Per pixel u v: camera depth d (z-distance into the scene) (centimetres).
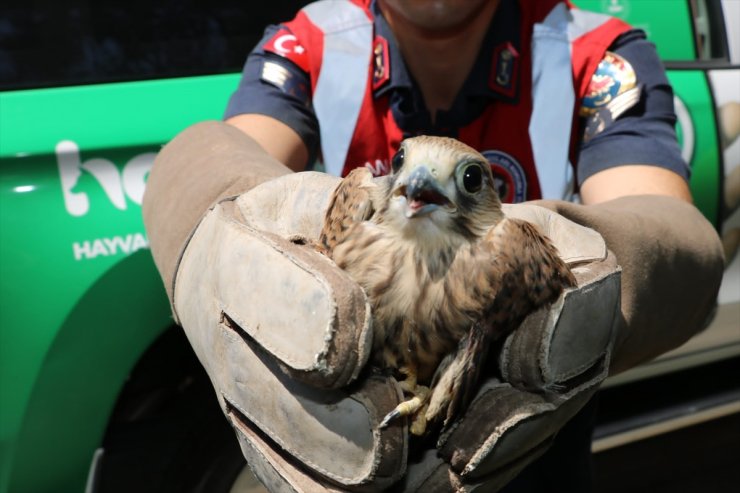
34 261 201
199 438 229
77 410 208
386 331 108
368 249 111
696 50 289
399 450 106
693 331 150
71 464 210
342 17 181
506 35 172
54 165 205
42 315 202
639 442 363
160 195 149
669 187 163
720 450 357
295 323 105
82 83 218
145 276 210
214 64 234
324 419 107
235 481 231
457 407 108
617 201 150
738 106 278
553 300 108
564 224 123
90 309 206
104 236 206
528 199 177
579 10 185
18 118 207
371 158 179
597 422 297
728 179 276
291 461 114
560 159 172
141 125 214
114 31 224
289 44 180
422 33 168
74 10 221
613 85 173
